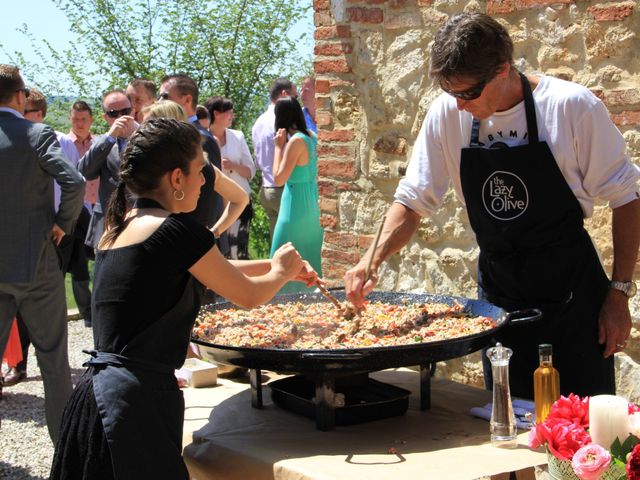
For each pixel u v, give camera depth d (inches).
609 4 145.4
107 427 86.7
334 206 193.6
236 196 177.3
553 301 110.7
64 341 173.2
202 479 103.1
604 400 81.4
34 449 180.9
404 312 121.3
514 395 116.0
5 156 164.2
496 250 113.3
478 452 93.5
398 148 178.4
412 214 119.2
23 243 166.7
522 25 157.3
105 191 217.2
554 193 106.5
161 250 88.7
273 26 484.7
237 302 94.8
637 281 146.0
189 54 485.4
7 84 166.9
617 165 106.5
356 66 184.7
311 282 117.6
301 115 242.4
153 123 92.8
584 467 75.5
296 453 95.3
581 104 104.0
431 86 171.5
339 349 94.0
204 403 119.0
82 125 291.4
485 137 110.2
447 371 177.5
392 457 92.9
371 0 179.6
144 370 89.0
